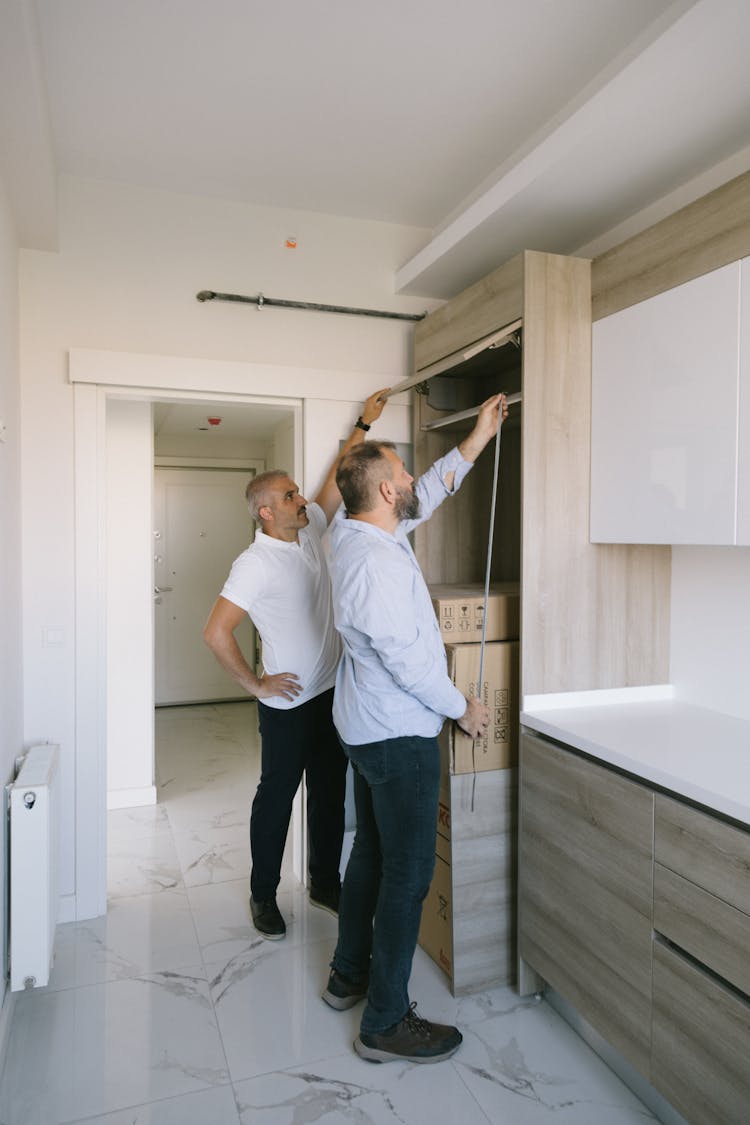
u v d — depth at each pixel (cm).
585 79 198
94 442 253
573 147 184
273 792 250
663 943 159
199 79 199
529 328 202
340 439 280
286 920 260
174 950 239
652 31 175
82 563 253
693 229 172
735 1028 139
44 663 250
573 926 188
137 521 375
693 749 173
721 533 166
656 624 224
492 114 216
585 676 214
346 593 179
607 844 175
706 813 149
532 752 205
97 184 254
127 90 204
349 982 208
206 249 267
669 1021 155
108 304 255
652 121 173
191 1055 188
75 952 237
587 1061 188
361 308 285
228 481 609
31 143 182
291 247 277
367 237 287
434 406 278
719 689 208
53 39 182
